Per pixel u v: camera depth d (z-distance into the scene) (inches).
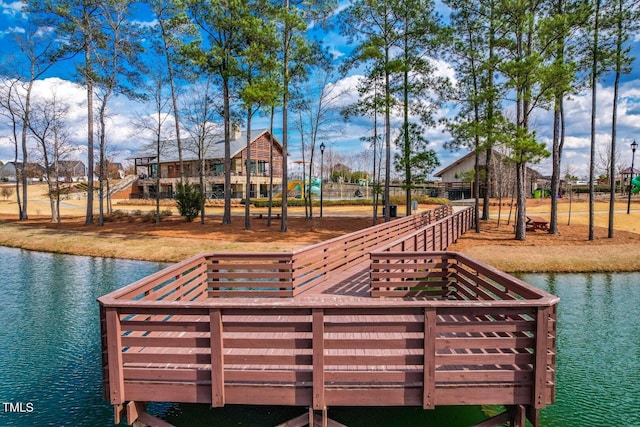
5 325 320.5
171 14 751.1
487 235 669.9
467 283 235.3
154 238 689.6
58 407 202.1
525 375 146.3
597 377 231.0
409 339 144.9
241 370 148.6
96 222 913.5
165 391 148.7
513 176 1305.4
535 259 510.3
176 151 1720.0
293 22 629.3
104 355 149.3
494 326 144.3
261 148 1736.0
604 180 1972.2
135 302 142.7
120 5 790.5
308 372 148.3
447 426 180.7
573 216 925.8
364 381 147.1
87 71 808.9
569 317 328.2
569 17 522.3
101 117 858.8
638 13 519.2
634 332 296.8
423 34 670.5
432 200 1397.6
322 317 141.6
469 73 658.2
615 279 442.6
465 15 634.8
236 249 584.1
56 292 414.9
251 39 684.1
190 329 146.8
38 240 725.3
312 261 286.2
